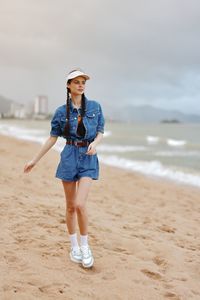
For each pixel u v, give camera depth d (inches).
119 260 180.7
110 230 233.1
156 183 514.0
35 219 232.7
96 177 165.5
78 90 158.1
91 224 241.3
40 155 167.9
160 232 250.8
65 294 139.9
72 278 155.0
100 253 187.6
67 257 176.2
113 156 930.1
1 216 232.2
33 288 141.2
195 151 1138.7
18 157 665.0
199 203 387.2
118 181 499.8
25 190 332.5
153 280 163.0
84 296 140.9
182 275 173.3
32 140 1424.7
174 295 150.6
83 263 166.4
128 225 258.1
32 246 185.3
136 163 776.9
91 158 163.3
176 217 307.6
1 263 160.4
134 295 146.8
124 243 211.0
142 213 309.9
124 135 2367.1
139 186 474.0
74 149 161.9
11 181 365.4
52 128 166.1
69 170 161.5
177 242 229.9
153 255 196.2
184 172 648.4
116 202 347.6
